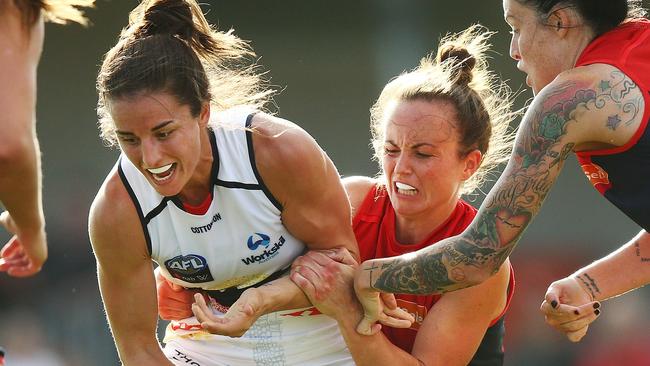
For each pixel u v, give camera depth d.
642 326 30.28
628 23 10.65
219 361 12.49
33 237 10.46
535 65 10.68
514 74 39.84
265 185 11.16
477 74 12.38
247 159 11.10
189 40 10.83
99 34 40.84
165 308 12.63
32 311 32.38
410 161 11.70
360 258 12.51
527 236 36.97
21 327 31.92
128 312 11.62
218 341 12.47
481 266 10.44
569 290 12.34
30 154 9.53
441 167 11.73
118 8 40.78
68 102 40.78
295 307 11.70
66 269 33.50
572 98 10.09
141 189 11.16
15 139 9.37
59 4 9.98
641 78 10.20
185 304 12.58
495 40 40.12
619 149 10.33
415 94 11.80
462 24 40.84
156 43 10.38
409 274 10.81
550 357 29.94
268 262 11.62
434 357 11.95
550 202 37.66
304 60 41.91
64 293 32.81
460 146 11.84
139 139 10.30
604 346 30.00
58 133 40.62
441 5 41.12
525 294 32.28
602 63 10.23
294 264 11.56
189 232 11.30
